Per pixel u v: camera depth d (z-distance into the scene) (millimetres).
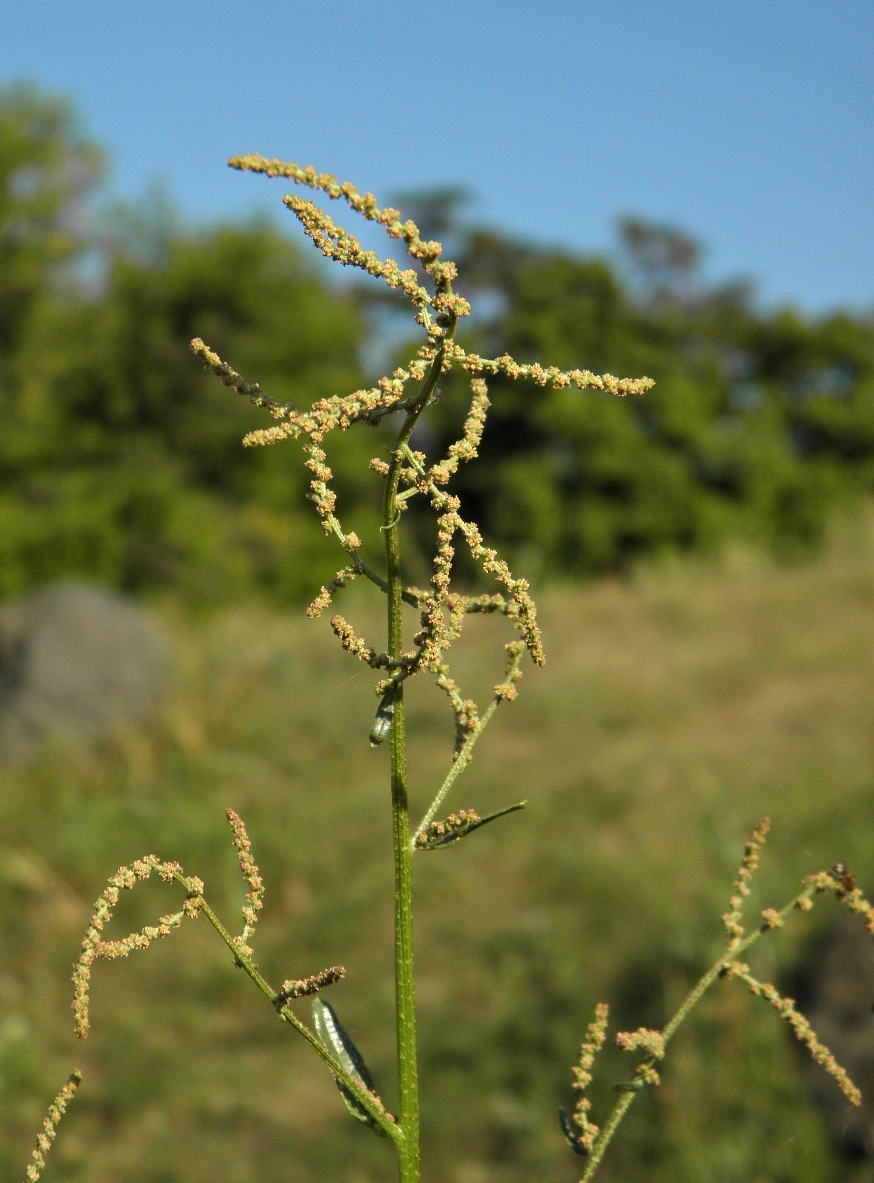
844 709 8156
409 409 997
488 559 1056
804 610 11086
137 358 19797
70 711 9750
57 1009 6340
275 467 20047
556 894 6383
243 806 8055
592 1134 1174
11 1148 5172
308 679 10391
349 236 929
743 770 7320
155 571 18312
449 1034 5309
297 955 6402
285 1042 5797
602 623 12031
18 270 20031
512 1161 4496
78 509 18266
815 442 23953
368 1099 1028
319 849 7395
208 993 6262
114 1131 5250
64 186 21094
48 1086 5621
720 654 9906
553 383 977
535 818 7340
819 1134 3750
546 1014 5242
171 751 9141
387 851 7297
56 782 8789
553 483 21859
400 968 1045
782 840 5965
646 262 26953
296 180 900
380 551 12805
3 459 19188
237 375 995
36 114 21031
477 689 9383
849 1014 3967
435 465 1043
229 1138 5047
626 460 21672
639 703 9000
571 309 22688
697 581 13203
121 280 20172
